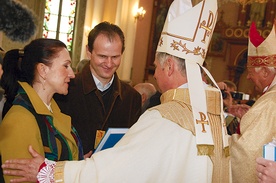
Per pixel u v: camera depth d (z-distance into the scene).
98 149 1.82
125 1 13.20
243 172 1.93
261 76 2.46
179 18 1.60
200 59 1.62
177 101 1.54
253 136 1.95
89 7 12.59
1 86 1.82
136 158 1.42
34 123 1.66
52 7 12.30
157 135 1.45
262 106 2.01
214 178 1.52
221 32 14.64
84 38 12.60
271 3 13.91
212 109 1.58
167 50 1.60
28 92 1.72
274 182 1.54
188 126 1.47
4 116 1.80
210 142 1.48
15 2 1.25
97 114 2.36
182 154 1.44
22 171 1.50
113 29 2.30
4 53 1.89
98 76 2.37
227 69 14.60
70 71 1.83
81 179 1.43
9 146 1.58
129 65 13.55
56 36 12.41
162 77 1.63
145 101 3.86
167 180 1.42
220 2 14.14
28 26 1.27
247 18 14.33
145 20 14.66
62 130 1.80
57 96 2.29
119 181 1.41
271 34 2.39
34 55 1.76
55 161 1.65
